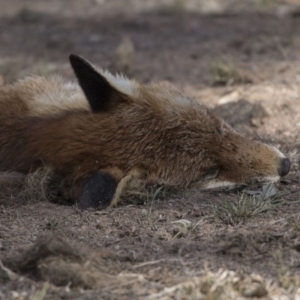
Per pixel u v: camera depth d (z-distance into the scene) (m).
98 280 9.87
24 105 14.12
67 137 12.91
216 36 26.98
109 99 12.98
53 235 10.52
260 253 10.56
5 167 13.48
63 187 13.00
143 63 24.11
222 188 13.11
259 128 17.20
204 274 10.00
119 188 12.41
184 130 12.77
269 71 21.75
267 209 12.32
